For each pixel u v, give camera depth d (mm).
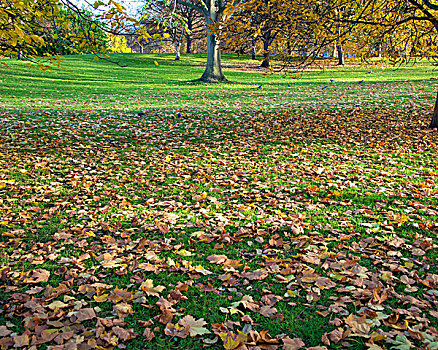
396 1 8336
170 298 2945
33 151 7852
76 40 4777
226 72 29547
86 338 2469
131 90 19594
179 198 5332
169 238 4020
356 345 2416
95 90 19266
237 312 2768
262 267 3424
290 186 5773
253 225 4277
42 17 4465
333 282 3107
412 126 10031
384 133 9414
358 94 17000
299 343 2410
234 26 6684
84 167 6914
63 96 16891
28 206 5012
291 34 6922
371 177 6172
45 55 5305
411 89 17969
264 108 13500
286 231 4172
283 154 7754
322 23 6754
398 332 2461
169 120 11531
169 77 26438
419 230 4082
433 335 2412
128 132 9930
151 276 3293
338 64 35188
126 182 6125
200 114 12453
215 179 6199
